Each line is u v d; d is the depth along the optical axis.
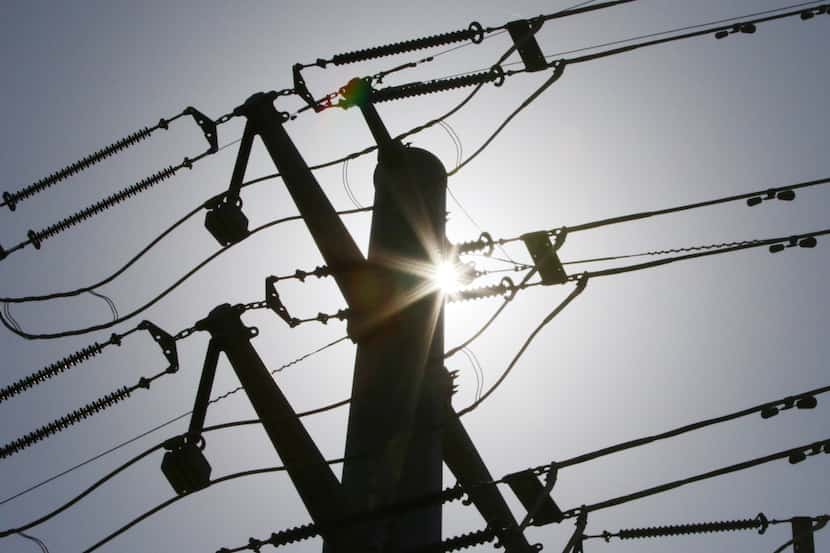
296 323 7.58
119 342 8.46
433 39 9.20
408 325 7.48
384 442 7.07
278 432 7.18
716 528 9.16
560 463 7.51
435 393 7.43
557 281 8.10
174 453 7.54
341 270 7.66
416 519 7.04
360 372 7.39
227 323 7.45
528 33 9.02
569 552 7.67
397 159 8.38
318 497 6.95
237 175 8.74
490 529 7.16
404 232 7.91
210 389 7.54
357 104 8.62
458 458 8.30
